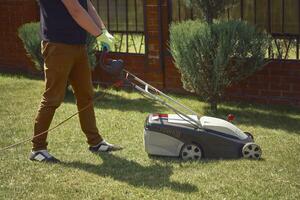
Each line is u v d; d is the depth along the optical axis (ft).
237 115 31.27
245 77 31.27
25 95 35.14
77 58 24.31
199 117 25.23
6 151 25.64
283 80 32.55
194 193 21.77
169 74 35.58
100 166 24.08
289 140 27.17
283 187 22.09
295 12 32.09
